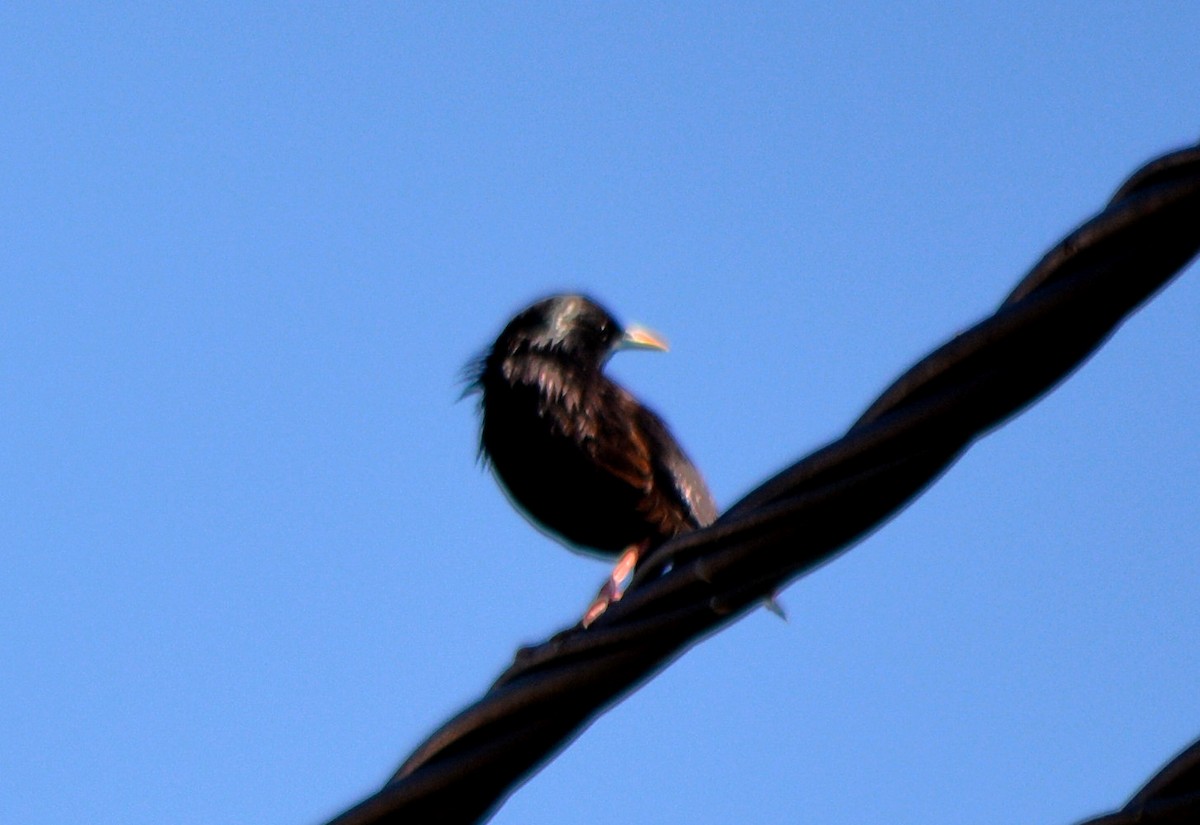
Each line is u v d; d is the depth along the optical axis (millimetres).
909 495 6789
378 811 7117
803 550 6875
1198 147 6371
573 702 7035
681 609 6953
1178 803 7023
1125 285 6457
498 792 7137
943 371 6648
